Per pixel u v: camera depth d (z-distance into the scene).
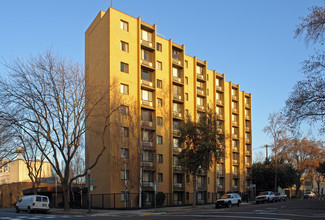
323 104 19.41
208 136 37.44
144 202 41.44
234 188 65.44
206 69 58.94
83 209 37.75
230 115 66.00
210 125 38.53
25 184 62.28
